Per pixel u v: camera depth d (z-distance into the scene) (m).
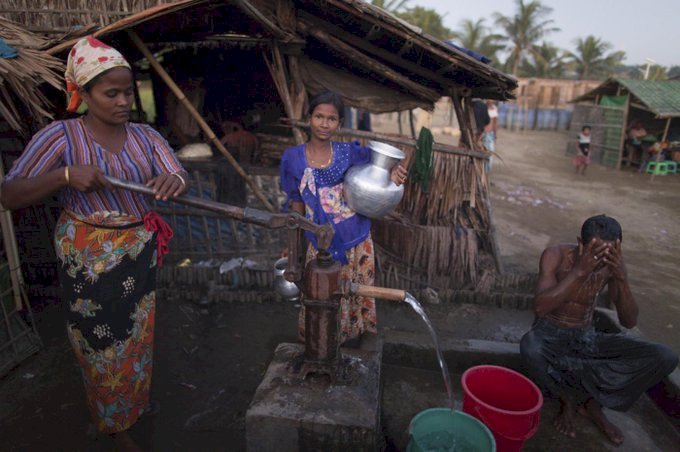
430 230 4.61
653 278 5.32
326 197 2.75
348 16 4.16
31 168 2.04
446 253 4.61
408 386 3.12
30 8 4.54
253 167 4.74
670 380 2.93
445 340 3.31
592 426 2.81
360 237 2.83
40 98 3.34
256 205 4.82
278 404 2.26
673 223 7.66
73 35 3.65
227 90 6.98
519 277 4.67
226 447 2.62
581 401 2.89
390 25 3.97
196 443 2.64
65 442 2.64
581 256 2.53
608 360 2.66
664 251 6.29
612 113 13.03
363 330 3.12
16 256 3.45
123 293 2.27
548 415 2.91
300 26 4.36
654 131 13.66
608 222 2.48
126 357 2.34
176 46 6.66
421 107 4.78
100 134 2.15
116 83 1.99
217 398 3.03
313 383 2.41
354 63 4.96
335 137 4.65
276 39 4.37
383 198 2.61
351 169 2.71
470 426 2.20
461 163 4.64
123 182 2.01
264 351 3.58
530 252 5.97
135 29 3.94
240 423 2.80
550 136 21.55
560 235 6.79
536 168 12.78
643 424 2.87
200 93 6.05
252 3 4.20
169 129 6.14
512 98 4.45
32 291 4.21
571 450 2.63
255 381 3.22
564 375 2.68
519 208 8.28
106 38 3.98
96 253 2.20
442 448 2.20
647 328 4.16
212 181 4.71
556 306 2.60
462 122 4.80
